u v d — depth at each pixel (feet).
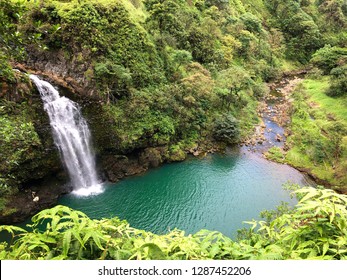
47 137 65.41
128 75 74.02
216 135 90.74
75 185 69.31
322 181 76.89
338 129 90.99
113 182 72.69
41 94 68.08
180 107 85.81
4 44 16.89
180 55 94.73
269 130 101.19
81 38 75.25
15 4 15.47
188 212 62.44
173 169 78.18
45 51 80.02
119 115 75.00
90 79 74.13
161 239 10.11
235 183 73.10
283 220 10.00
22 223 57.47
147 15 104.88
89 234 8.41
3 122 39.68
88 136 72.64
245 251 9.23
